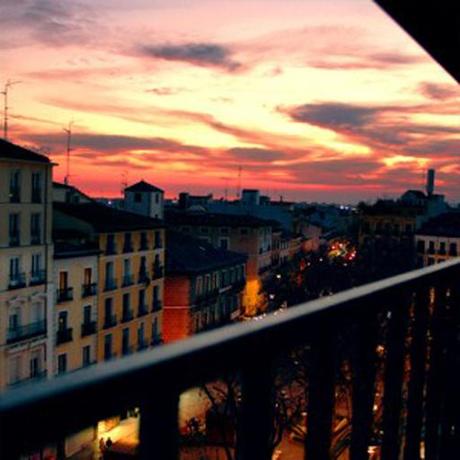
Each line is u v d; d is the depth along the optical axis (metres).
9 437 0.76
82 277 42.03
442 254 80.50
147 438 1.00
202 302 54.44
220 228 76.81
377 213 89.00
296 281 77.56
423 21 1.70
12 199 37.22
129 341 47.03
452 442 2.77
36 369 38.38
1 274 36.25
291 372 11.32
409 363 2.36
